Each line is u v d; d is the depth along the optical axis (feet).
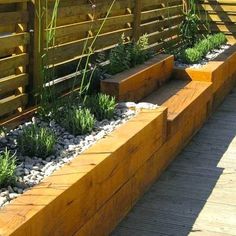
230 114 20.59
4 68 11.78
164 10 22.79
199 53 21.95
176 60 21.66
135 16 19.42
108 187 10.29
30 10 12.43
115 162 10.44
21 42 12.23
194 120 17.46
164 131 13.88
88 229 9.57
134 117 12.80
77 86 14.85
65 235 8.59
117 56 16.58
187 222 11.60
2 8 11.64
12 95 12.60
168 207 12.26
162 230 11.19
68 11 14.37
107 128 12.03
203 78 19.69
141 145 12.01
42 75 12.30
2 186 8.69
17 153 10.30
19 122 11.97
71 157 10.28
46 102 12.41
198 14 27.30
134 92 15.97
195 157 15.67
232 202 12.69
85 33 15.75
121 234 10.94
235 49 25.02
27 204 7.80
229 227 11.46
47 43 12.46
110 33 17.38
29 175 9.29
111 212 10.71
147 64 17.83
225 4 27.17
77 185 8.77
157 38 21.97
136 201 12.35
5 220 7.29
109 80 14.76
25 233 7.27
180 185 13.55
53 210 8.02
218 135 17.89
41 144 10.23
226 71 22.40
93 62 16.10
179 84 19.27
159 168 13.97
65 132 11.66
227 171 14.67
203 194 13.07
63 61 14.38
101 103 12.79
